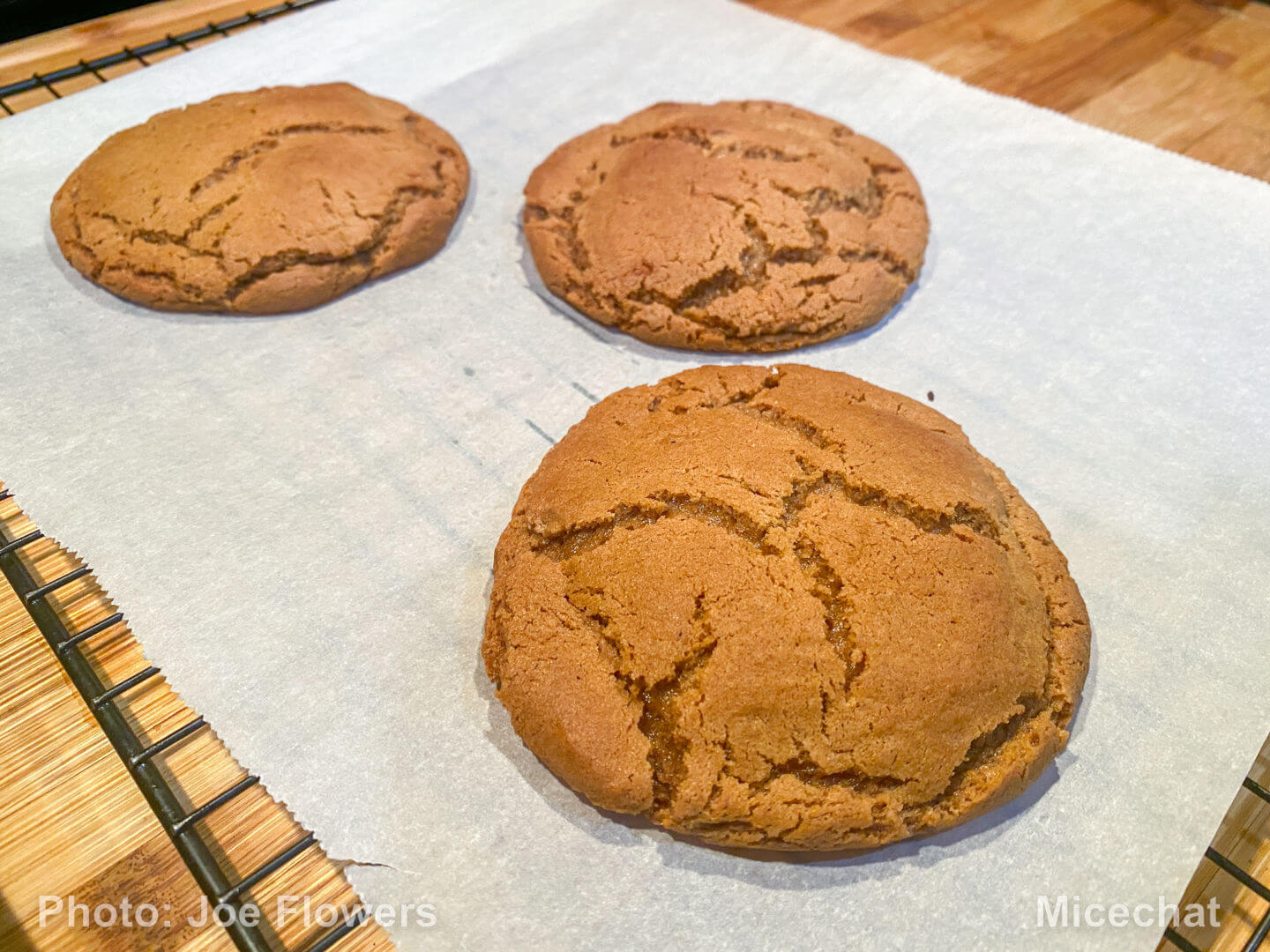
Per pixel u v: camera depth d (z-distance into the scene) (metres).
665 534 0.14
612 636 0.13
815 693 0.13
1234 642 0.15
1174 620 0.15
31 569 0.16
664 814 0.13
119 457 0.17
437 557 0.16
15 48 0.26
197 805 0.13
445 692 0.14
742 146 0.21
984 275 0.22
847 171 0.22
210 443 0.18
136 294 0.20
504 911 0.12
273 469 0.17
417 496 0.17
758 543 0.14
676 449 0.15
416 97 0.26
